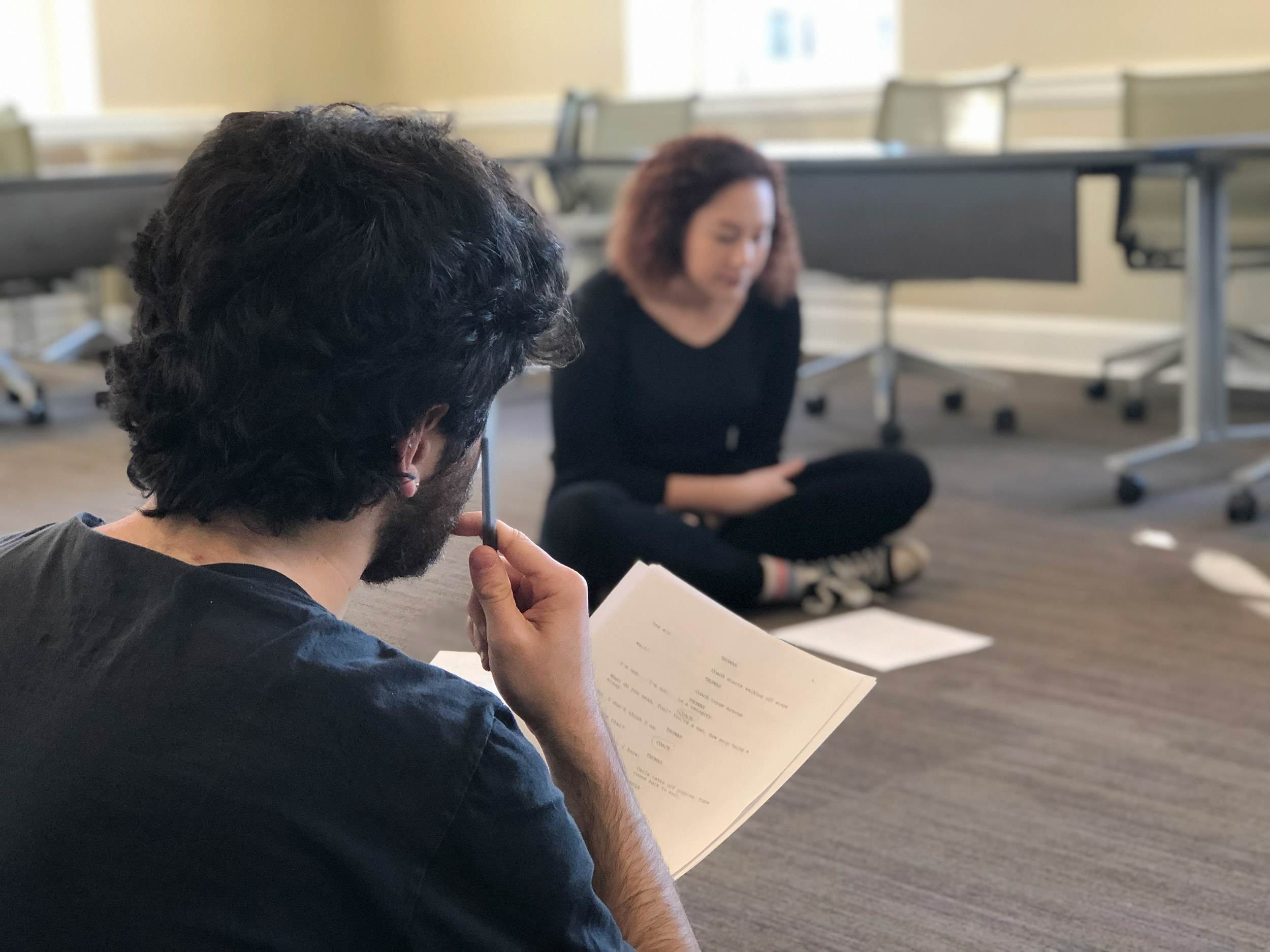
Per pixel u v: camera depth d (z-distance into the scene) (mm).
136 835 526
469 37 6957
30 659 574
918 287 5555
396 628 775
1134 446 3900
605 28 6414
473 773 554
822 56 6031
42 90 6344
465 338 590
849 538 2523
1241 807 1695
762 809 1735
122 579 583
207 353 564
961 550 2922
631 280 2410
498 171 633
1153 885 1515
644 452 2496
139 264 604
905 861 1588
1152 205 4281
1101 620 2432
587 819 729
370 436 583
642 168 2406
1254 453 3719
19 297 5078
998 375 5137
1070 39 4949
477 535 753
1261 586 2594
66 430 4387
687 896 1526
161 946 522
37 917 527
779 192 2406
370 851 537
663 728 915
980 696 2086
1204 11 4617
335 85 7184
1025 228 3520
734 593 2449
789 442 4176
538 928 569
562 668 729
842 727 1985
